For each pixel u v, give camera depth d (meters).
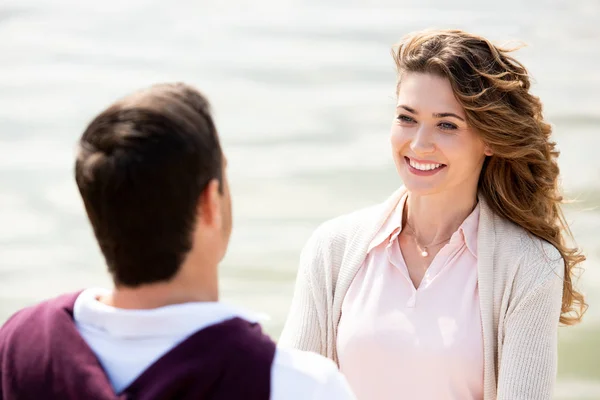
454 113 3.79
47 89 23.38
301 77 24.52
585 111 19.61
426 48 3.84
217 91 23.23
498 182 3.96
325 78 24.33
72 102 22.14
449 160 3.84
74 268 13.05
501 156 3.87
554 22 30.28
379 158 17.56
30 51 27.69
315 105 21.64
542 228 3.97
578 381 9.59
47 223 14.77
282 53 27.48
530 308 3.79
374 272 4.04
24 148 18.59
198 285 2.48
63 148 18.62
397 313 3.91
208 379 2.30
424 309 3.89
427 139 3.83
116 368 2.37
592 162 16.08
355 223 4.15
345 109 21.16
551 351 3.80
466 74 3.78
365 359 3.92
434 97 3.80
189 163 2.38
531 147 3.86
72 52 27.66
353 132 19.34
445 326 3.84
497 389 3.80
